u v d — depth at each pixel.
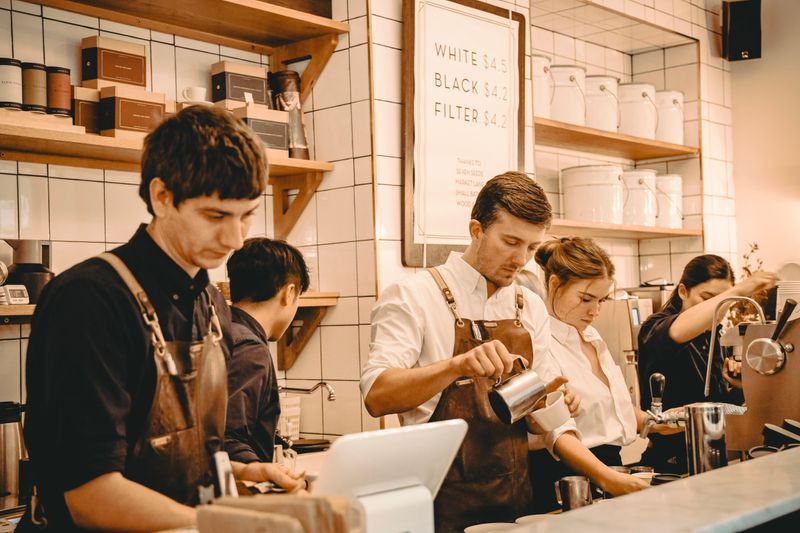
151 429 1.37
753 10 4.80
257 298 2.22
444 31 3.14
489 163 3.32
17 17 2.52
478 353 1.70
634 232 4.28
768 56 4.95
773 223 4.93
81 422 1.27
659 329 2.91
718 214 4.85
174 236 1.41
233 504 0.97
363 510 0.99
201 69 2.97
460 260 2.11
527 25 3.56
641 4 4.32
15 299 2.28
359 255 2.93
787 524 1.43
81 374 1.28
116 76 2.57
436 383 1.76
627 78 4.93
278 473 1.55
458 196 3.18
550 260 2.51
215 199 1.32
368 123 2.92
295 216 3.08
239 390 1.93
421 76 3.05
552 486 2.26
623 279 4.79
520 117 3.48
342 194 2.99
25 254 2.37
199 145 1.30
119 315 1.35
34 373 1.37
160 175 1.33
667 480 1.98
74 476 1.27
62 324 1.30
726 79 4.98
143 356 1.38
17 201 2.51
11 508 2.13
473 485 1.95
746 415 2.19
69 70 2.43
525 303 2.21
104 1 2.64
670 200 4.56
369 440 0.99
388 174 2.96
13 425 2.27
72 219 2.62
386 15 2.99
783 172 4.90
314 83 3.08
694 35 4.72
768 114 4.95
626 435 2.49
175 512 1.27
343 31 2.97
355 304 2.94
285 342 3.12
